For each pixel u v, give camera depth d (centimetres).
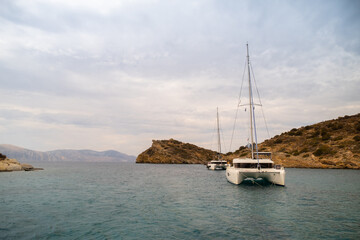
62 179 3922
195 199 1995
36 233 1113
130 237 1065
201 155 15250
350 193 2291
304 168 7050
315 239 1033
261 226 1217
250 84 3167
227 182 3397
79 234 1103
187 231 1145
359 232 1124
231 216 1420
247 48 3253
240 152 9500
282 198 2005
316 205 1722
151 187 2867
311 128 9988
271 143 9681
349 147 7219
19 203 1827
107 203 1836
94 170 7119
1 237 1055
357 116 9788
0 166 5834
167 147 15688
